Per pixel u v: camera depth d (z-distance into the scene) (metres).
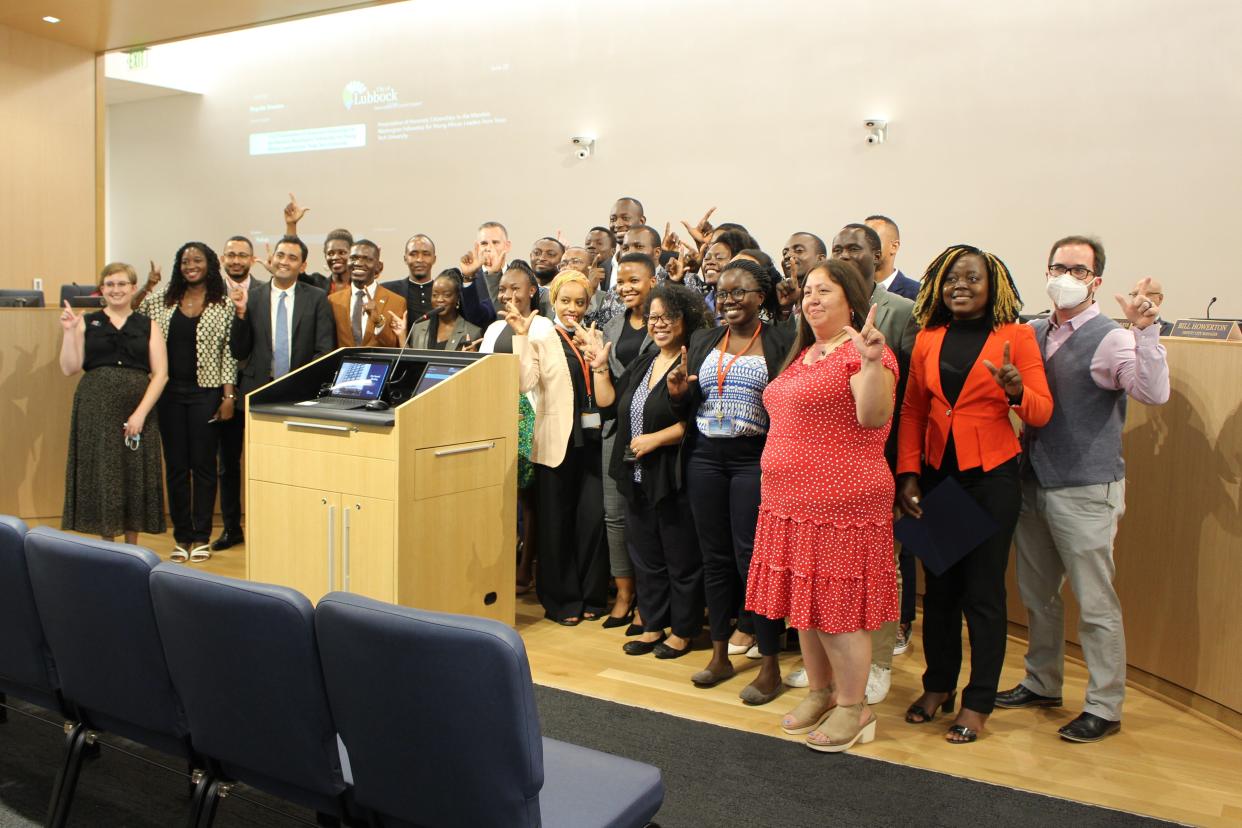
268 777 1.86
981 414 2.78
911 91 6.27
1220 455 3.06
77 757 2.16
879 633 3.14
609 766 1.85
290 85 8.72
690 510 3.44
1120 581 3.45
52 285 8.13
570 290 3.91
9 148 7.80
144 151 9.67
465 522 3.49
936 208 6.25
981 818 2.34
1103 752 2.79
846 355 2.57
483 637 1.45
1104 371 2.81
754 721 2.95
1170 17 5.57
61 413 5.42
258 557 3.55
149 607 1.90
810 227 6.65
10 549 2.10
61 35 7.82
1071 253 2.89
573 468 3.94
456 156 7.93
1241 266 5.49
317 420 3.34
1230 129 5.46
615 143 7.28
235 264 5.06
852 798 2.44
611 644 3.69
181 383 4.74
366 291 4.99
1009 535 2.80
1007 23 5.98
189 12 7.24
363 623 1.56
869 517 2.61
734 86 6.83
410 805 1.62
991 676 2.82
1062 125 5.87
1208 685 3.08
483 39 7.75
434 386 3.32
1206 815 2.41
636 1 7.14
